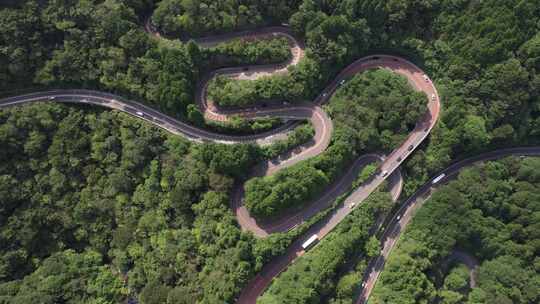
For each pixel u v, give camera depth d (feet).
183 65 555.28
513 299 546.26
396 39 623.36
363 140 568.00
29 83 582.35
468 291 565.94
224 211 514.27
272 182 520.83
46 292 515.91
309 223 533.14
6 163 560.61
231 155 517.55
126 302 542.57
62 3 568.00
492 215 584.81
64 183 569.23
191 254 506.07
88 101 592.60
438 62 618.44
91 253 559.79
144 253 530.68
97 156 574.56
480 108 595.47
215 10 586.04
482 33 586.86
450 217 558.56
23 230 546.26
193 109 547.08
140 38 567.18
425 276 531.91
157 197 548.72
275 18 610.65
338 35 592.60
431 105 609.83
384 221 570.05
